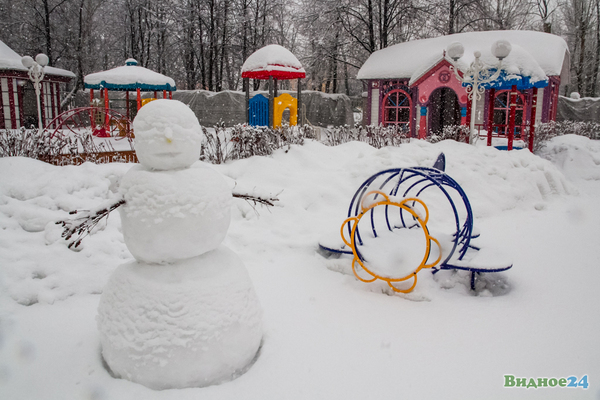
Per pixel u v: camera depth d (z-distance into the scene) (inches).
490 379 110.3
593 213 298.5
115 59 1213.1
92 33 1106.1
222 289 107.8
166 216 102.0
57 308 147.5
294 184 277.9
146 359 100.3
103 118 619.2
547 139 549.0
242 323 109.5
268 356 118.5
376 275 161.0
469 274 181.2
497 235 244.8
